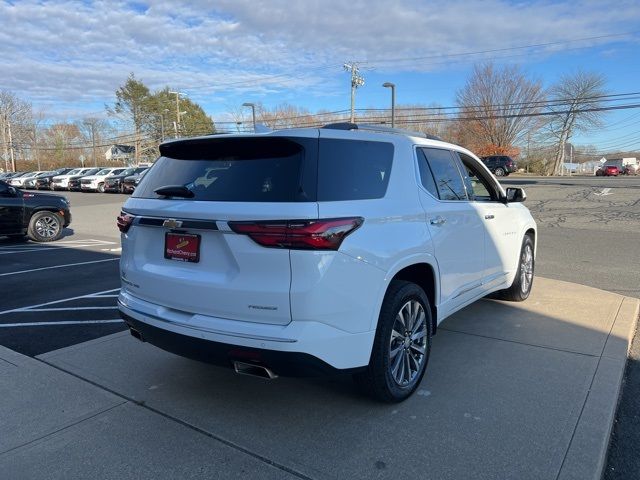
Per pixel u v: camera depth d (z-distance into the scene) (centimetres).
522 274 598
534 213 1806
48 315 582
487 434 312
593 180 3659
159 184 349
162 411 346
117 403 357
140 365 423
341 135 329
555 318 539
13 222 1195
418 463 284
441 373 402
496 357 432
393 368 348
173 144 353
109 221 1777
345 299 299
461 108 6506
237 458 291
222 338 297
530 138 7081
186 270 320
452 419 331
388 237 331
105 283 754
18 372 409
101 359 435
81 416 339
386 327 332
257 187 301
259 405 354
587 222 1529
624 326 511
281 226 284
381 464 284
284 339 283
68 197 3194
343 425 326
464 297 450
